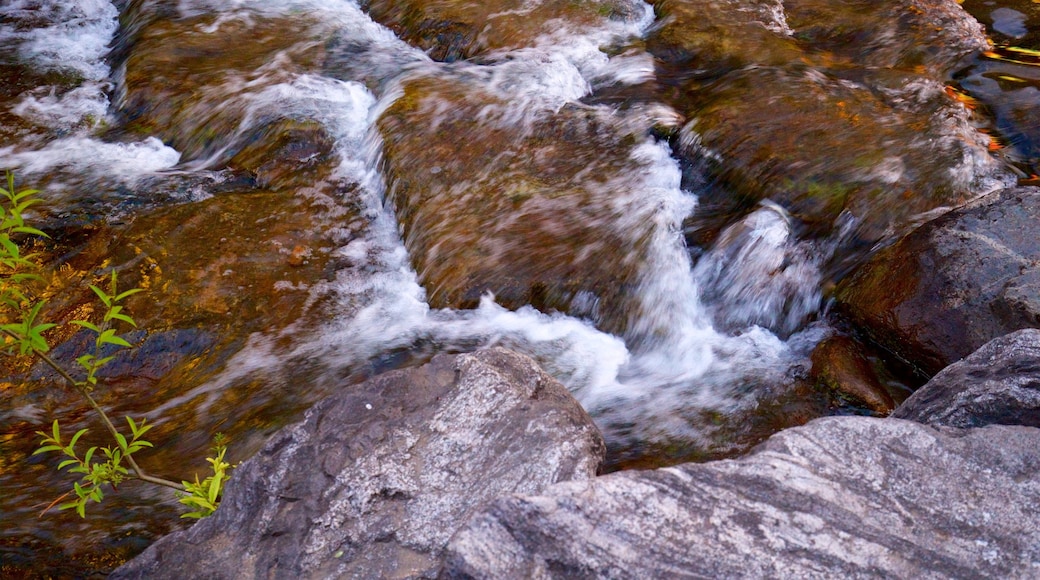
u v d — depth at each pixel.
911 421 2.56
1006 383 2.73
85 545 3.25
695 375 4.25
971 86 5.52
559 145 5.33
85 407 3.99
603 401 4.11
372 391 2.80
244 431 3.89
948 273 3.93
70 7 7.38
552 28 6.39
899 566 2.09
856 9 6.36
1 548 3.24
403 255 4.91
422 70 6.05
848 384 3.97
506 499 2.15
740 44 6.00
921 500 2.26
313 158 5.48
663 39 6.19
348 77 6.15
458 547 2.09
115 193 5.14
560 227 4.79
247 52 6.45
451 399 2.77
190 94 5.99
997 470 2.34
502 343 4.39
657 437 3.88
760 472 2.31
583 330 4.49
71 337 4.16
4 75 6.45
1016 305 3.68
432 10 6.63
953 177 4.66
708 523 2.16
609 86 5.83
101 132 5.89
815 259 4.53
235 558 2.45
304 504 2.52
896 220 4.50
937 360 3.86
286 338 4.38
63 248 4.65
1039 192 4.14
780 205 4.70
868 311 4.14
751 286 4.54
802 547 2.12
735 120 5.13
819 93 5.34
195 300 4.45
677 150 5.22
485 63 6.11
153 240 4.72
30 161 5.54
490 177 5.12
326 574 2.35
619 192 5.00
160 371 4.18
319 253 4.86
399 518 2.45
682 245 4.73
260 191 5.26
